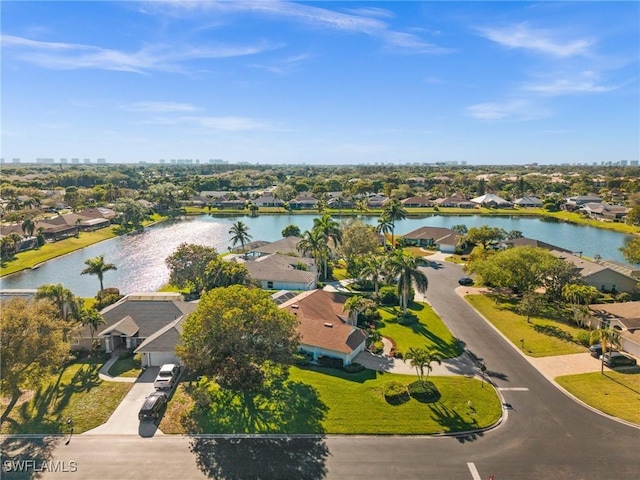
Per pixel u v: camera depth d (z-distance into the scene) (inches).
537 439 1307.8
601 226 5723.4
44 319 1464.1
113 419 1378.0
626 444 1286.9
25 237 4451.3
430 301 2687.0
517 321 2319.1
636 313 2169.0
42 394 1533.0
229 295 1524.4
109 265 2600.9
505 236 4384.8
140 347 1721.2
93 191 7790.4
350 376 1681.8
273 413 1408.7
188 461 1184.8
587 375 1707.7
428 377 1681.8
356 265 3240.7
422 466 1181.7
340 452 1232.2
